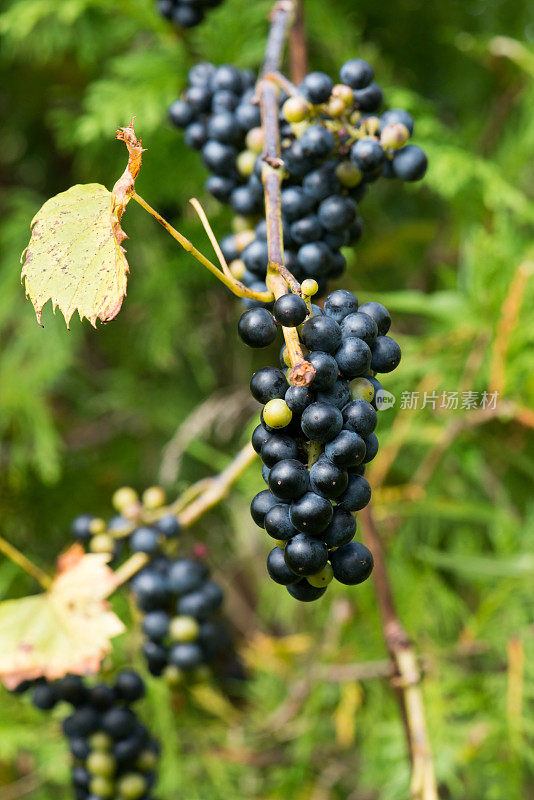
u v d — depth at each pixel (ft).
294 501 2.36
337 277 2.82
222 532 5.28
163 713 4.46
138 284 4.83
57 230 2.51
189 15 3.39
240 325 2.43
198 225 4.16
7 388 4.86
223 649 4.45
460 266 4.69
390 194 5.17
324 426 2.34
